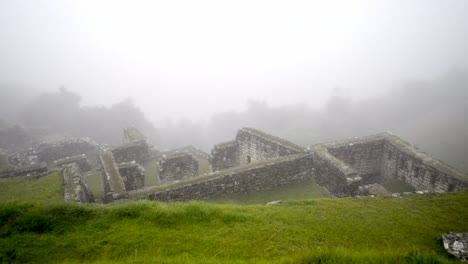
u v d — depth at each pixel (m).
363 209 12.57
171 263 7.64
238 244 9.54
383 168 24.12
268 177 20.16
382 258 7.45
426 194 14.27
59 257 8.90
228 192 19.16
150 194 17.05
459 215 12.23
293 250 9.30
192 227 10.36
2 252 8.98
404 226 11.36
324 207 12.65
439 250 9.89
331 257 7.44
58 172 19.61
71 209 10.80
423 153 21.02
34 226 10.09
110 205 11.55
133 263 7.84
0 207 10.64
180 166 24.03
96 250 9.15
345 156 22.89
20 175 22.42
